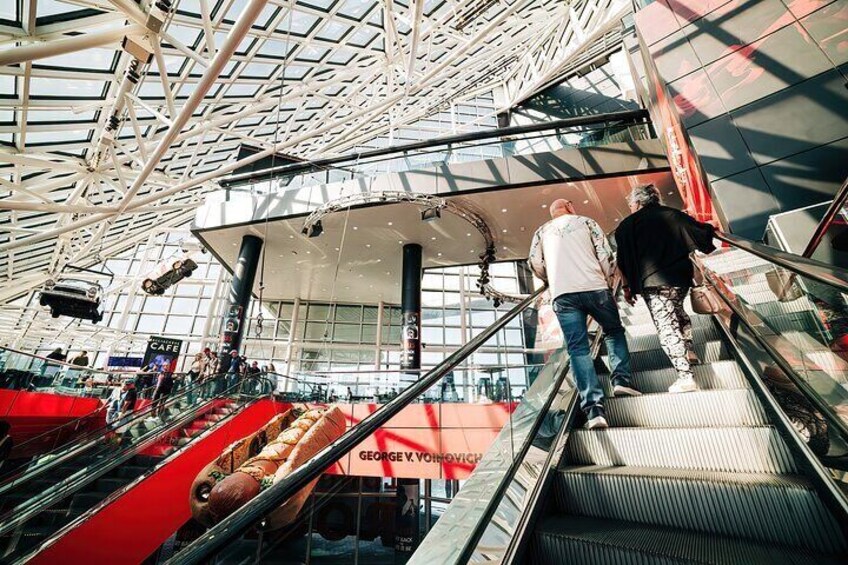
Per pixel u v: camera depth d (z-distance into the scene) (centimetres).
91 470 623
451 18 1432
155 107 1283
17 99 988
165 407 803
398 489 1026
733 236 224
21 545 495
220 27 1110
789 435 147
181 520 630
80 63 988
